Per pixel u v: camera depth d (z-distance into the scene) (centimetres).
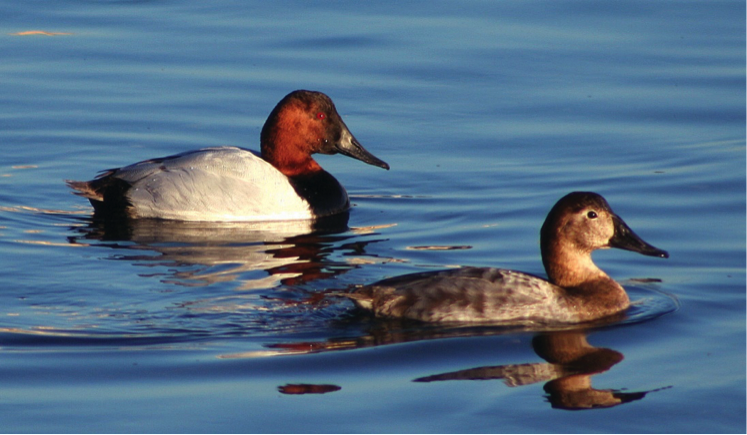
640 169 1574
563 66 2014
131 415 875
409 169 1634
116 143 1733
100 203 1470
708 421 854
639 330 1035
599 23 2227
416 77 1986
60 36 2203
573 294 1074
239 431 849
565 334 1026
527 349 991
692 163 1584
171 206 1452
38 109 1856
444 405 885
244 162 1471
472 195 1520
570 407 877
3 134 1755
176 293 1136
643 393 903
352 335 1027
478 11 2322
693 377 930
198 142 1733
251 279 1187
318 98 1531
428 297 1049
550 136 1728
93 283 1166
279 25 2255
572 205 1082
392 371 950
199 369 957
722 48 2058
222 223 1441
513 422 857
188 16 2331
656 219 1376
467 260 1252
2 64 2047
